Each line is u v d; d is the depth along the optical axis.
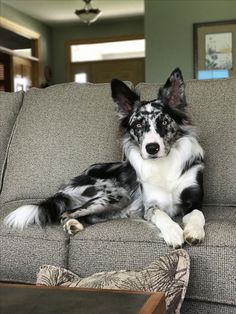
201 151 1.04
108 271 0.83
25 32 3.84
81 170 1.16
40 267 0.84
